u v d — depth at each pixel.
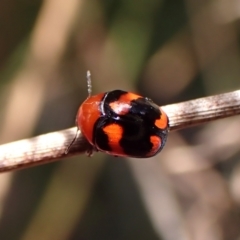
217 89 0.11
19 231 0.11
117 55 0.11
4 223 0.11
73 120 0.11
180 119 0.08
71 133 0.08
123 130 0.08
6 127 0.10
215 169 0.11
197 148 0.11
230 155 0.11
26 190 0.11
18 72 0.10
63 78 0.10
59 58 0.10
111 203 0.11
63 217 0.11
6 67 0.10
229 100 0.08
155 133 0.08
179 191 0.11
